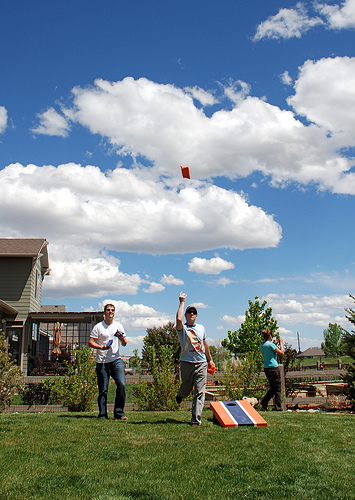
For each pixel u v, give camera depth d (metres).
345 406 11.13
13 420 6.96
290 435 6.03
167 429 6.29
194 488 3.89
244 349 17.03
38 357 23.19
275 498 3.70
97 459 4.70
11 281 23.23
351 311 11.89
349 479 4.21
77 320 24.83
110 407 10.40
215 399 11.20
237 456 4.92
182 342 6.91
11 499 3.55
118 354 7.54
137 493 3.73
